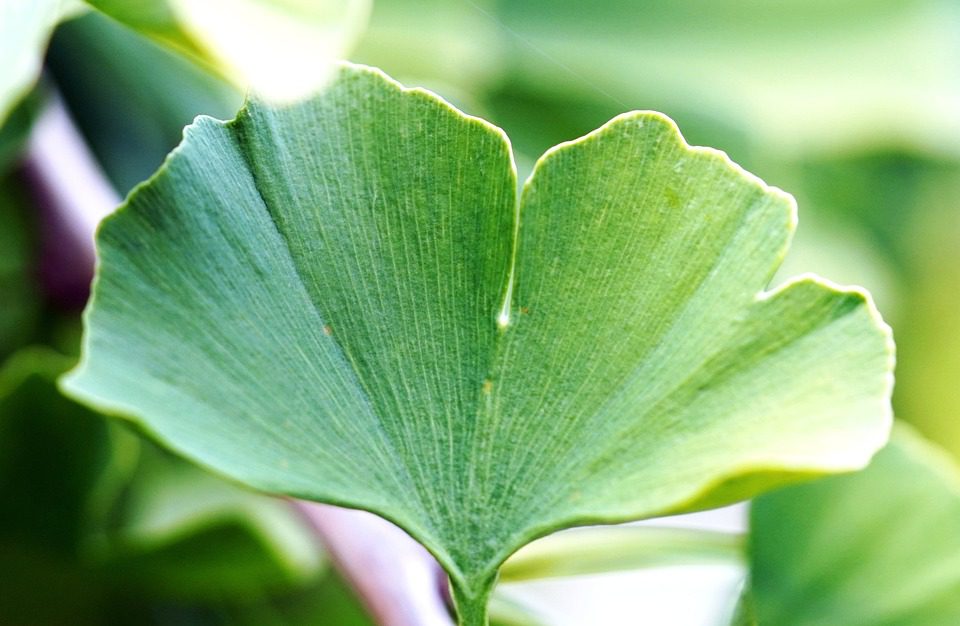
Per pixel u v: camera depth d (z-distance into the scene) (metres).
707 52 0.51
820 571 0.29
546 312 0.25
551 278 0.25
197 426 0.24
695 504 0.24
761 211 0.25
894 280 0.56
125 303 0.24
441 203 0.25
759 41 0.52
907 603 0.29
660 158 0.25
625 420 0.25
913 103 0.52
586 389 0.25
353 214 0.25
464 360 0.25
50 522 0.36
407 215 0.25
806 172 0.55
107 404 0.24
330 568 0.39
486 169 0.25
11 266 0.39
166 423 0.24
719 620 0.30
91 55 0.45
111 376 0.24
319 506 0.30
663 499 0.24
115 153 0.45
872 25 0.52
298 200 0.25
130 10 0.26
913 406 0.55
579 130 0.51
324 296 0.25
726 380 0.25
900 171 0.56
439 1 0.48
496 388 0.25
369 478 0.25
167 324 0.24
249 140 0.25
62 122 0.39
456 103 0.48
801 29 0.53
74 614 0.38
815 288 0.24
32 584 0.37
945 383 0.55
